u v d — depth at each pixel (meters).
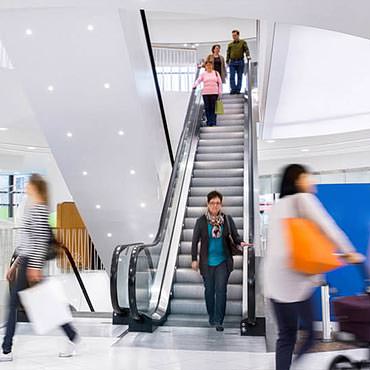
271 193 17.61
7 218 16.28
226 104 13.55
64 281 11.95
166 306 7.37
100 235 10.59
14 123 11.73
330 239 3.74
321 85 10.74
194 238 6.64
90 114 8.34
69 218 13.80
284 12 5.78
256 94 12.41
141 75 8.27
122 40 7.22
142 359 5.21
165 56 14.93
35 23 7.05
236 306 7.30
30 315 5.15
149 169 9.27
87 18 6.95
